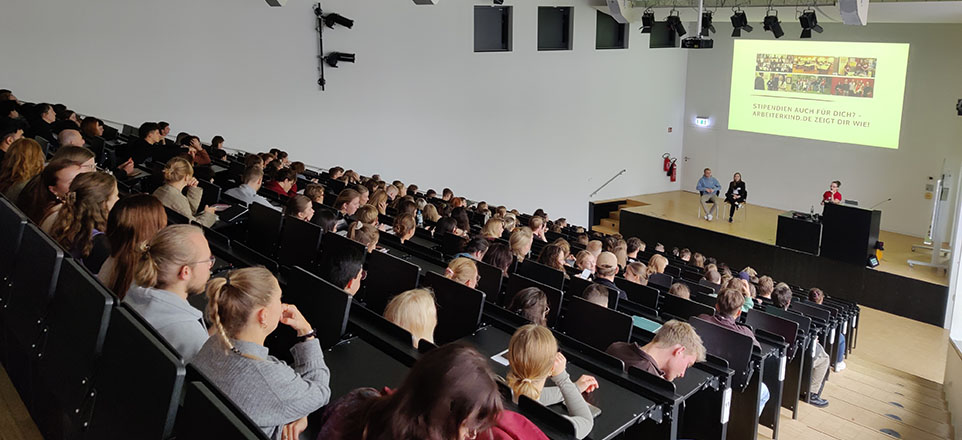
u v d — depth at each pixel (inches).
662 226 687.1
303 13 531.8
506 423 80.7
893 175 645.3
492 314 163.6
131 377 78.6
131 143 320.8
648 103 767.7
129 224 111.9
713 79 770.8
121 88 469.1
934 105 611.8
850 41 653.3
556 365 117.1
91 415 84.4
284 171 311.3
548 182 706.2
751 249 618.5
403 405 63.3
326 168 564.4
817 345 297.6
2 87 430.3
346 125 567.8
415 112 601.9
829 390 326.0
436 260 216.4
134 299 101.3
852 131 664.4
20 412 117.7
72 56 449.4
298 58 535.8
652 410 126.6
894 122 636.7
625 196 776.3
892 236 642.8
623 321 167.8
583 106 711.7
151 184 256.2
